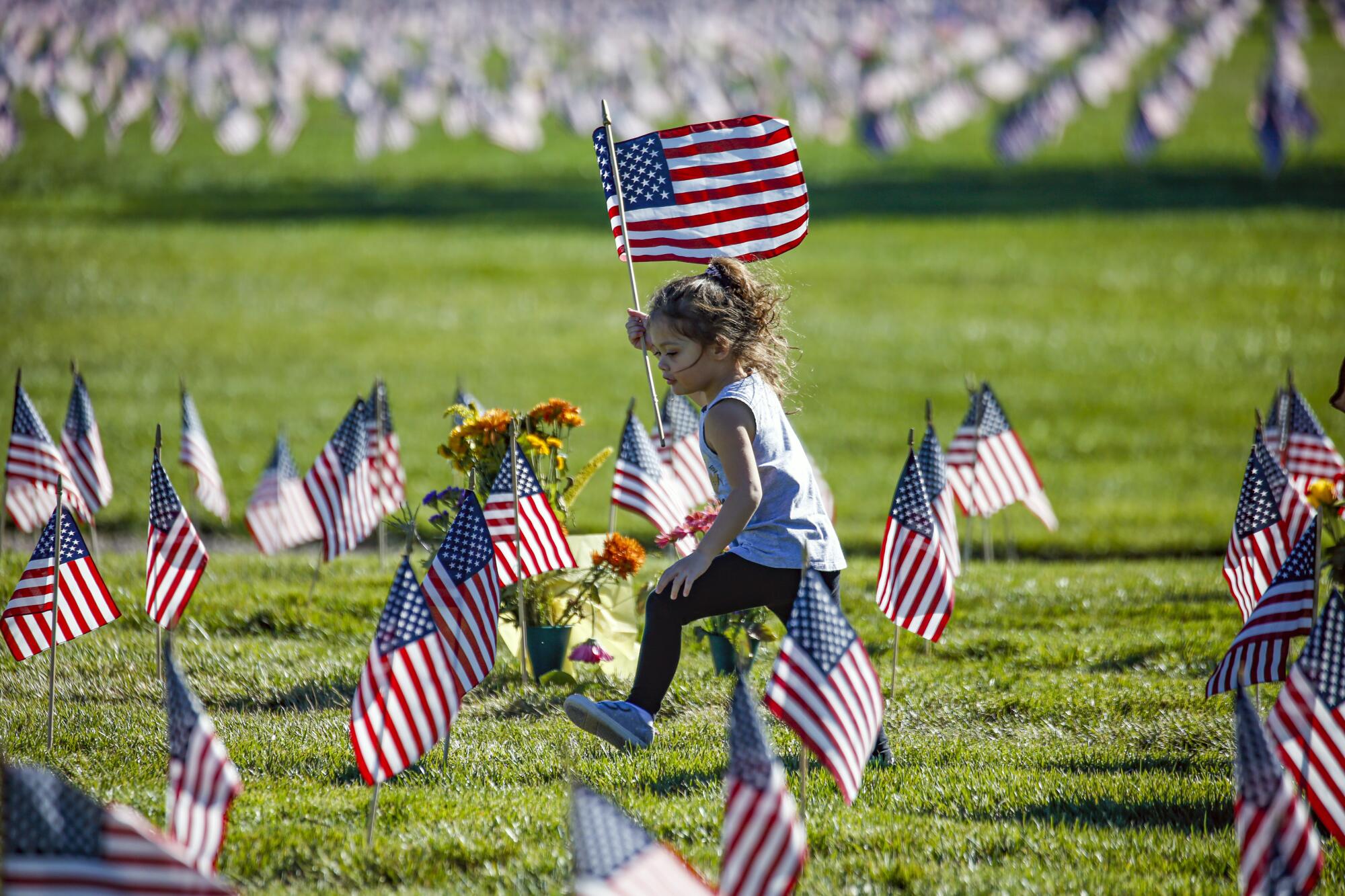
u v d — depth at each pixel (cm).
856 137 11700
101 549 2739
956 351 5588
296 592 2016
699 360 1259
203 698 1541
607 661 1644
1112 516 3219
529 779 1280
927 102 11869
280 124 11050
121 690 1563
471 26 15288
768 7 15500
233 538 2878
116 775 1244
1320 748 1051
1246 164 10331
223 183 9706
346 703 1542
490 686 1603
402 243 7919
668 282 1273
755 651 1631
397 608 1086
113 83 11212
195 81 11719
